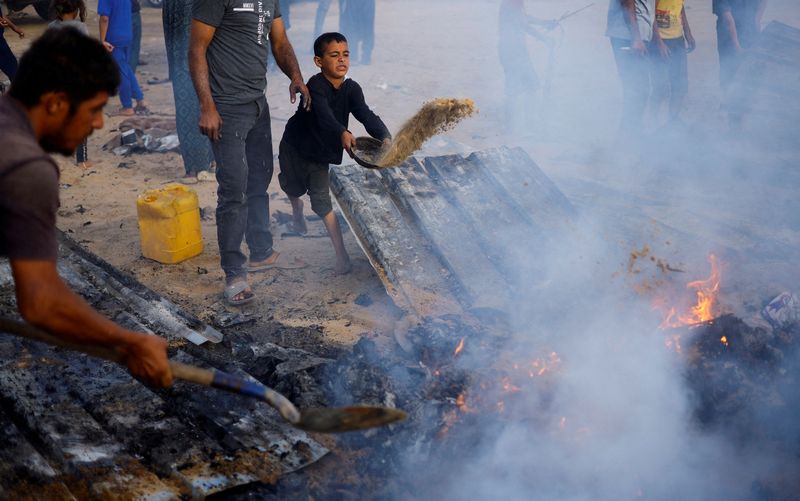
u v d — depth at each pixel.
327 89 5.30
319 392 3.78
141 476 3.11
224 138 5.03
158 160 8.46
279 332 4.71
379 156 4.98
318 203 5.55
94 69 2.34
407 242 5.27
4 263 4.90
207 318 4.92
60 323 2.29
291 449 3.40
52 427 3.36
